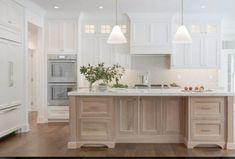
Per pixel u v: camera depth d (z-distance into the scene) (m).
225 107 4.76
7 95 5.52
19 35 6.06
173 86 7.80
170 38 7.60
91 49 7.86
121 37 5.30
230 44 8.37
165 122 5.14
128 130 5.16
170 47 7.61
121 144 5.09
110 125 4.85
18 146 5.00
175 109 5.14
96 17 7.80
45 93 7.59
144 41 7.65
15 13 5.88
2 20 5.30
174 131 5.16
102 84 5.11
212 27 7.78
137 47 7.65
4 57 5.39
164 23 7.61
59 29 7.59
